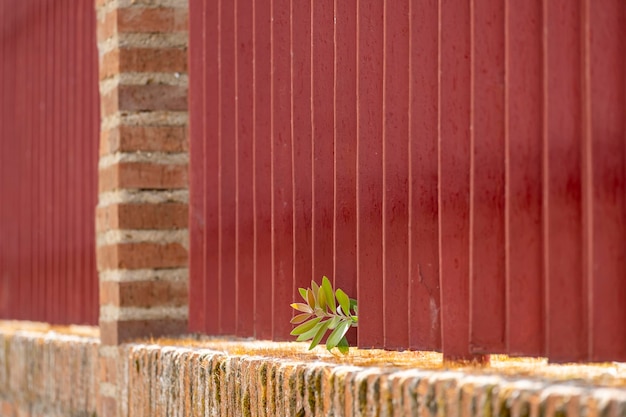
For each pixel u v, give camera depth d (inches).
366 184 159.0
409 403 125.4
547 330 125.9
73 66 278.7
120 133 231.1
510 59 130.4
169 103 232.7
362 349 159.9
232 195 203.2
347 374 137.3
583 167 123.9
